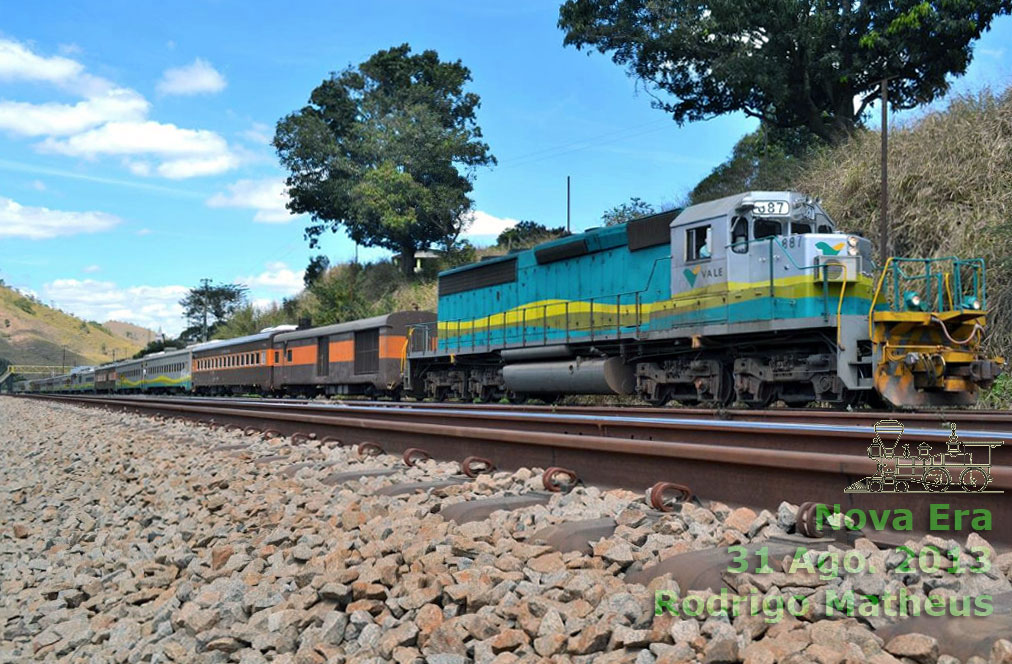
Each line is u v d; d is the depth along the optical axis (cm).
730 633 316
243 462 1025
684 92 3250
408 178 5191
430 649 362
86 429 2098
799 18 2820
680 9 3094
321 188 5572
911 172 1869
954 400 1217
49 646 495
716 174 3394
